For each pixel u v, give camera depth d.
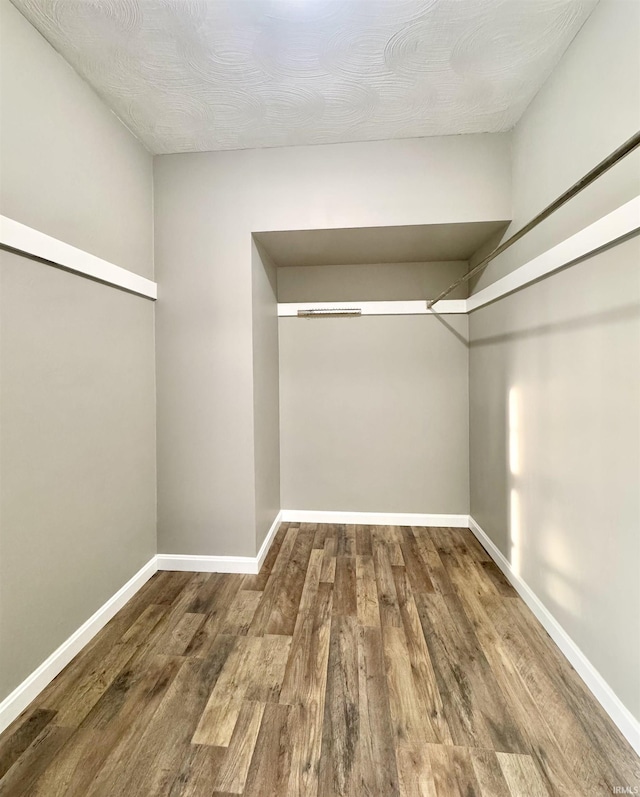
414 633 1.62
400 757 1.09
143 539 2.07
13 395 1.26
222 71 1.55
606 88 1.23
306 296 2.87
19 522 1.28
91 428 1.65
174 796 1.00
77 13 1.29
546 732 1.17
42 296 1.38
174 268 2.16
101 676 1.41
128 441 1.93
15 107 1.27
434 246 2.44
